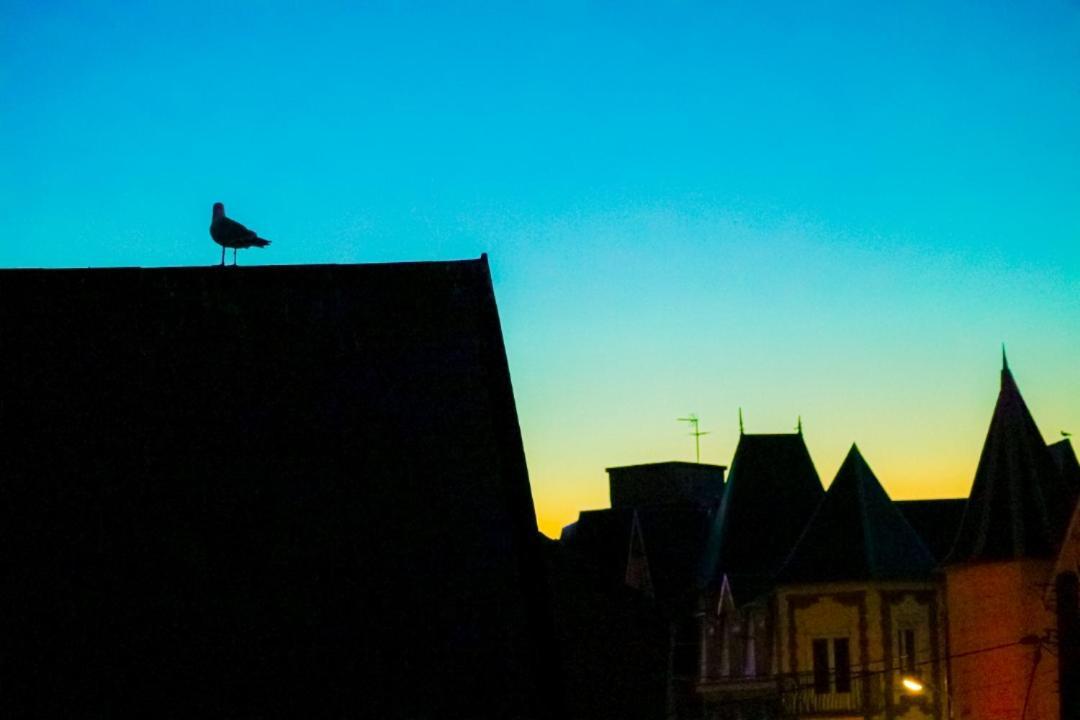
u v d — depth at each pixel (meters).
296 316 17.81
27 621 14.98
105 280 17.86
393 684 15.05
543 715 15.09
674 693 54.22
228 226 18.86
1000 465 47.78
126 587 15.36
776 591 53.50
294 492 16.34
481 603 15.65
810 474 62.75
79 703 14.52
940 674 50.81
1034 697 43.69
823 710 51.38
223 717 14.65
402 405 17.14
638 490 76.56
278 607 15.42
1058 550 44.78
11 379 16.86
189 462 16.44
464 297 18.03
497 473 16.66
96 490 16.08
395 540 16.06
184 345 17.41
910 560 52.44
